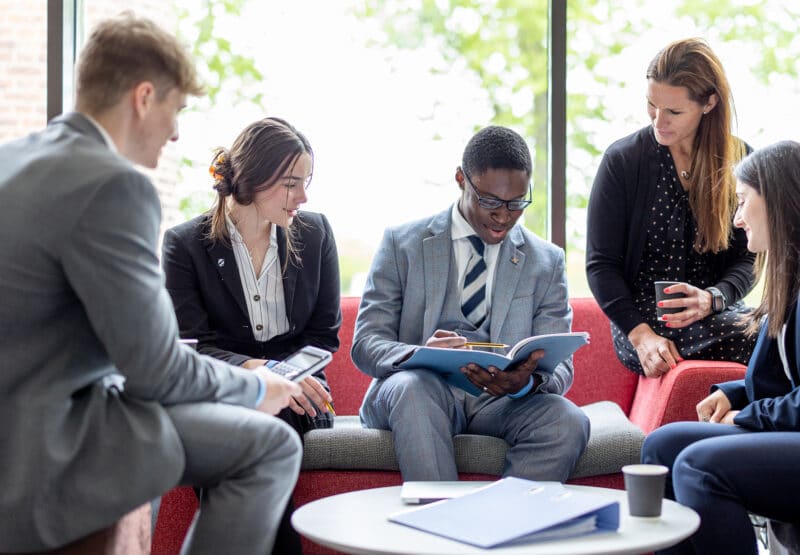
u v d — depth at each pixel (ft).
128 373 5.68
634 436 8.50
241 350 8.97
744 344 9.25
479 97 12.36
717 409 8.14
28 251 5.50
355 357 8.95
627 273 10.08
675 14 12.41
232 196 8.84
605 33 12.36
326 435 8.45
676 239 9.86
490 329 9.04
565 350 8.05
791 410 7.13
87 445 5.62
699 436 7.65
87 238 5.49
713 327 9.34
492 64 12.37
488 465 8.37
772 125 12.28
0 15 11.97
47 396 5.56
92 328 5.81
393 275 9.18
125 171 5.62
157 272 5.79
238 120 12.12
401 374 8.37
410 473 7.88
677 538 5.54
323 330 9.27
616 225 9.99
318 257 9.21
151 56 6.10
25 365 5.54
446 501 6.12
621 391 10.59
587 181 12.29
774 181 7.57
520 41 12.41
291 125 8.84
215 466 6.02
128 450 5.63
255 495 6.04
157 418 5.79
